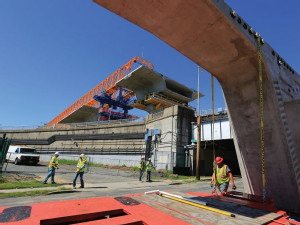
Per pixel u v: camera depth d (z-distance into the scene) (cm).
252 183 377
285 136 327
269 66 337
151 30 312
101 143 3591
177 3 261
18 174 1446
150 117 3203
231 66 358
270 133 343
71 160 3506
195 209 249
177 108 2778
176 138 2650
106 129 3684
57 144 4134
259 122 355
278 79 354
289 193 331
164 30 307
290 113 366
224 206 271
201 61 361
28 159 2284
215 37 310
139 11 277
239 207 273
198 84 2391
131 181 1502
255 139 364
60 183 1198
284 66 392
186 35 311
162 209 241
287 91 373
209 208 249
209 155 3045
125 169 2683
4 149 1477
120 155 3272
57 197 814
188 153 2689
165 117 2900
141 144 3097
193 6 264
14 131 4794
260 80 315
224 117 2602
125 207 245
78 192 946
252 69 347
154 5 265
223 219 212
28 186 1012
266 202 295
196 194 373
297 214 320
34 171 1778
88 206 243
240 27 302
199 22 288
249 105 366
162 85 4909
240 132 385
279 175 339
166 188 1220
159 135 2894
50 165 1154
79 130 4025
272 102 334
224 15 278
